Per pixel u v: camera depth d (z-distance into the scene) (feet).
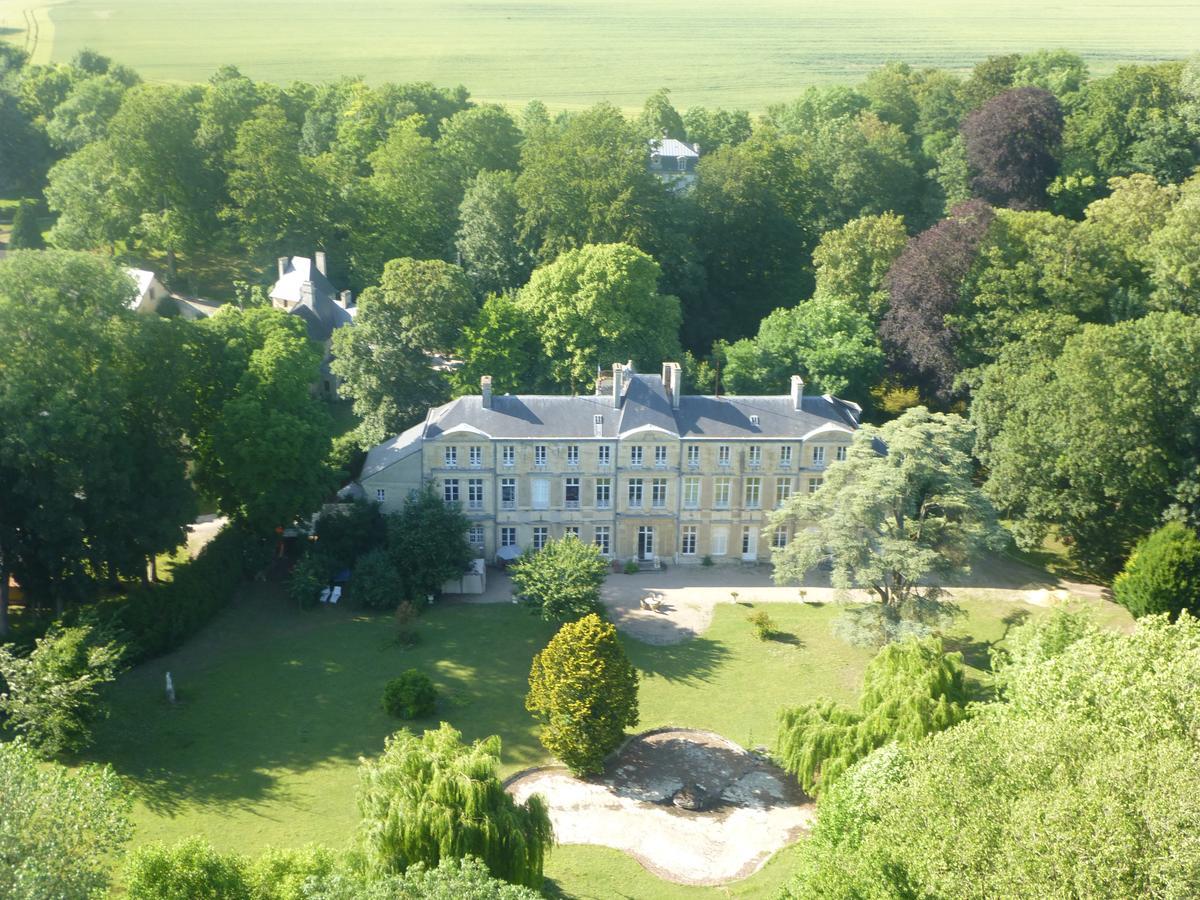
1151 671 204.33
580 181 524.93
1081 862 147.74
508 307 442.50
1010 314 423.64
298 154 597.52
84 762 263.29
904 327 446.60
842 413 381.60
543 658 269.85
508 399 376.27
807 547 311.06
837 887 175.94
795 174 597.11
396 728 285.84
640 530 380.58
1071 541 379.96
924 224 604.90
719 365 465.88
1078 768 171.12
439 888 158.71
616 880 233.76
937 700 244.63
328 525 363.35
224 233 586.04
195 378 354.95
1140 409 344.90
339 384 507.71
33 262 310.04
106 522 302.66
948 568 308.19
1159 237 428.56
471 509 375.25
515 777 269.03
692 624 342.64
